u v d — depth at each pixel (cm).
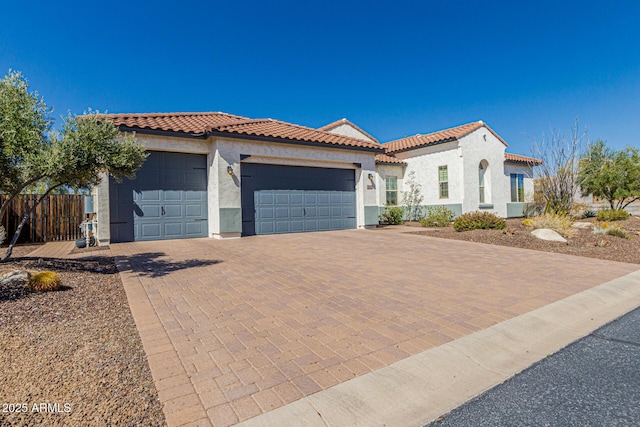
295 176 1381
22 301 441
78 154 571
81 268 661
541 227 1250
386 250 951
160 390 261
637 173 1923
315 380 279
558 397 266
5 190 623
